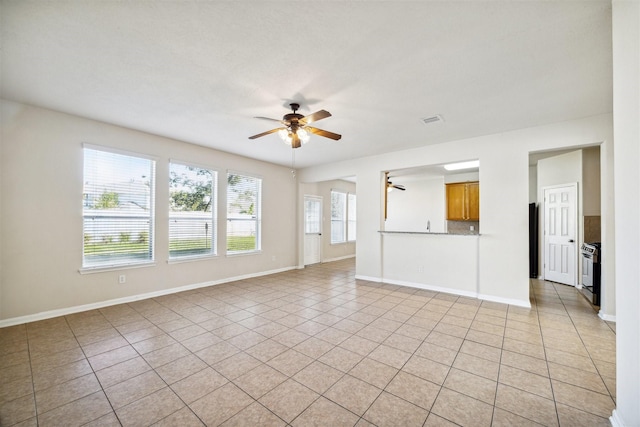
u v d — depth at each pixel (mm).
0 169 2932
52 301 3252
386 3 1598
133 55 2141
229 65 2268
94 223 3592
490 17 1705
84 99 2916
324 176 6109
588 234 4590
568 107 3035
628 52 1415
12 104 2984
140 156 3936
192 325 3066
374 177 5242
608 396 1845
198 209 4730
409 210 8078
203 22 1771
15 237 3021
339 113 3211
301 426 1589
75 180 3406
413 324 3096
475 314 3408
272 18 1729
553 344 2598
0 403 1776
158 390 1921
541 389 1926
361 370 2172
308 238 7320
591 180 4602
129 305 3736
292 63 2229
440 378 2062
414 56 2119
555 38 1896
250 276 5586
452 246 4379
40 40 1953
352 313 3457
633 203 1395
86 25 1804
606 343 2611
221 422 1620
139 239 4000
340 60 2182
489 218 3971
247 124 3621
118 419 1644
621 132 1483
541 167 5395
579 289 4598
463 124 3561
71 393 1883
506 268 3848
